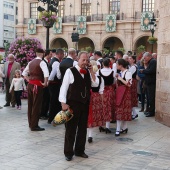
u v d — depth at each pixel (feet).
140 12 115.85
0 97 49.90
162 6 31.40
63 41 141.28
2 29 205.87
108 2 122.21
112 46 129.59
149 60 35.40
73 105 19.36
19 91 38.34
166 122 30.60
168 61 30.25
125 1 118.11
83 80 19.52
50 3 47.62
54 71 29.17
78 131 20.18
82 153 20.26
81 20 126.11
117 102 26.16
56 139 24.59
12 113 35.60
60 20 131.03
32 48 47.16
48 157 20.07
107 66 27.17
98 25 123.85
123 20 117.70
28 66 27.99
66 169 17.99
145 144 23.79
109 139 25.11
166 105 30.58
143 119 33.81
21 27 141.90
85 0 127.85
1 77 40.52
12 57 40.24
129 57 33.86
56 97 29.78
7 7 209.15
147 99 36.58
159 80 31.96
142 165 18.98
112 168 18.31
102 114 24.39
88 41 134.41
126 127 27.35
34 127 27.17
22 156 20.12
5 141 23.58
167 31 30.27
